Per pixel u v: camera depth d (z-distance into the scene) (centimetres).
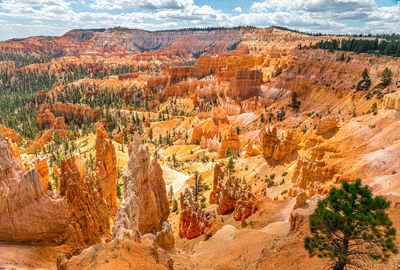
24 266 2044
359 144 6009
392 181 4253
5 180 2388
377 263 1786
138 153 4044
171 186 8656
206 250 3700
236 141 11444
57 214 2528
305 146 7169
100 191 4703
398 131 5681
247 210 4606
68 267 1769
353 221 1517
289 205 4400
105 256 1758
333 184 4884
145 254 1933
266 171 7525
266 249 2647
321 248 1638
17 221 2253
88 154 13050
